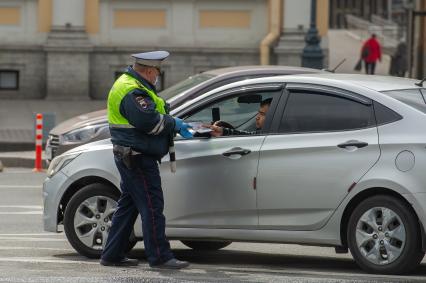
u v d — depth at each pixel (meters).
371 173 21.78
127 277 21.69
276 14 70.94
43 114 52.06
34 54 70.00
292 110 22.86
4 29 69.94
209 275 22.08
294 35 71.00
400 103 22.08
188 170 23.27
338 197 22.08
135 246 27.06
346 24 162.25
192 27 71.75
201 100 24.08
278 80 23.34
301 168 22.41
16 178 44.44
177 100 32.50
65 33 69.81
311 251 26.81
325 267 23.83
